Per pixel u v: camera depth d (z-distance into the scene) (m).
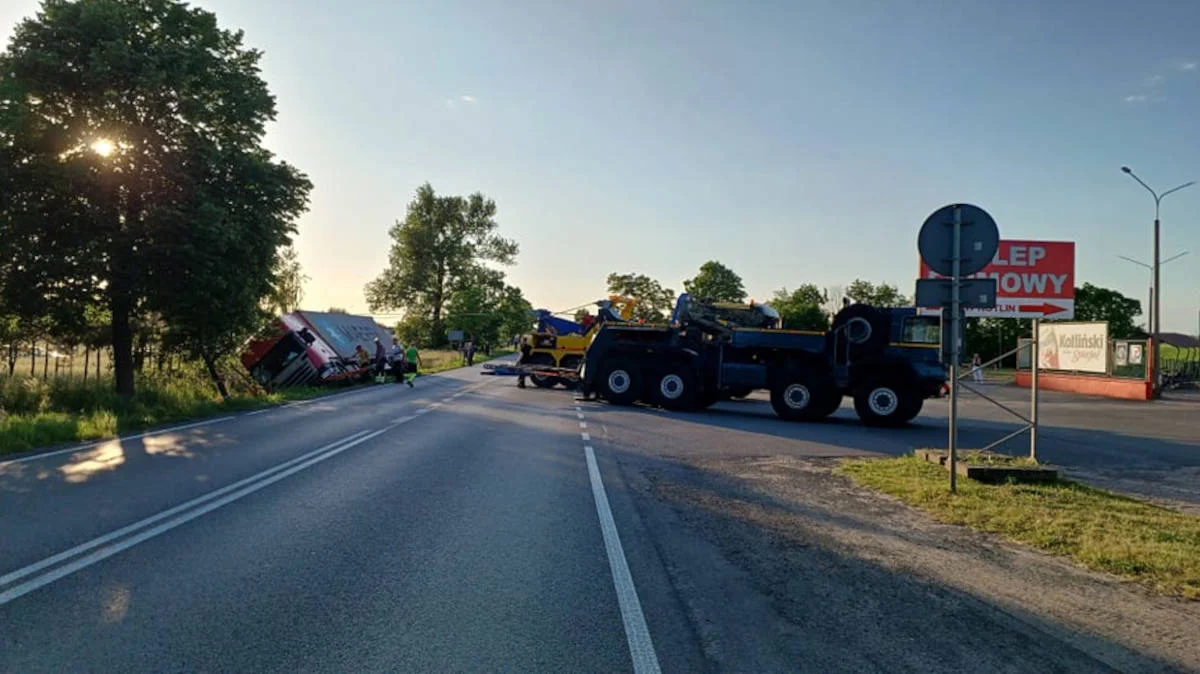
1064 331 36.38
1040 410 23.94
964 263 8.93
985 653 4.23
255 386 23.53
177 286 16.58
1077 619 4.79
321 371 26.12
